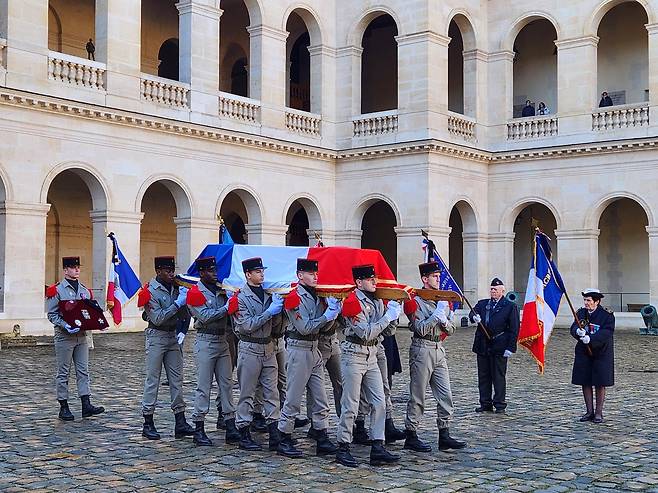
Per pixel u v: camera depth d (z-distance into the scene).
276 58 31.52
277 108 31.48
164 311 10.95
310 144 32.53
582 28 32.41
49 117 24.70
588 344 12.24
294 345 10.05
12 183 23.84
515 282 37.44
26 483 8.62
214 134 29.00
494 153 33.94
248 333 10.37
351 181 33.47
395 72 39.03
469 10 33.72
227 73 37.47
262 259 11.67
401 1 32.19
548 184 33.03
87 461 9.62
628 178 31.23
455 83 37.78
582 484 8.69
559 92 32.88
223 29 37.12
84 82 25.75
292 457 9.91
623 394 15.07
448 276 13.23
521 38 36.94
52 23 31.00
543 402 14.16
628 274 34.53
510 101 34.22
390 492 8.32
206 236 29.11
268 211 31.20
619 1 31.72
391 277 10.70
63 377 12.27
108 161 26.28
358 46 33.56
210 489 8.43
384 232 40.69
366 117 32.97
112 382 16.05
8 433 11.20
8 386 15.38
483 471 9.25
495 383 13.17
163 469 9.27
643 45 33.91
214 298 10.76
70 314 12.05
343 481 8.79
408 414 10.41
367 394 9.76
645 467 9.45
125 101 26.62
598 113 31.97
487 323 13.26
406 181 31.95
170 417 12.49
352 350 9.63
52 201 31.09
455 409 13.45
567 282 32.56
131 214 26.84
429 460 9.81
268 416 10.37
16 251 23.94
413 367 10.38
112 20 26.45
